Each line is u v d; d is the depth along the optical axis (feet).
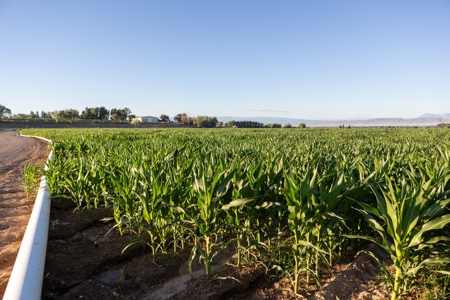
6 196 21.65
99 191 16.90
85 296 9.62
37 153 56.18
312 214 9.92
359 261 11.51
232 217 11.12
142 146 29.43
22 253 10.05
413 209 8.15
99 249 12.64
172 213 12.09
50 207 17.02
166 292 9.77
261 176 10.99
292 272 10.85
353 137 60.34
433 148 27.27
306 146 27.32
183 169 13.67
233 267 11.18
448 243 10.00
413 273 8.68
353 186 10.81
